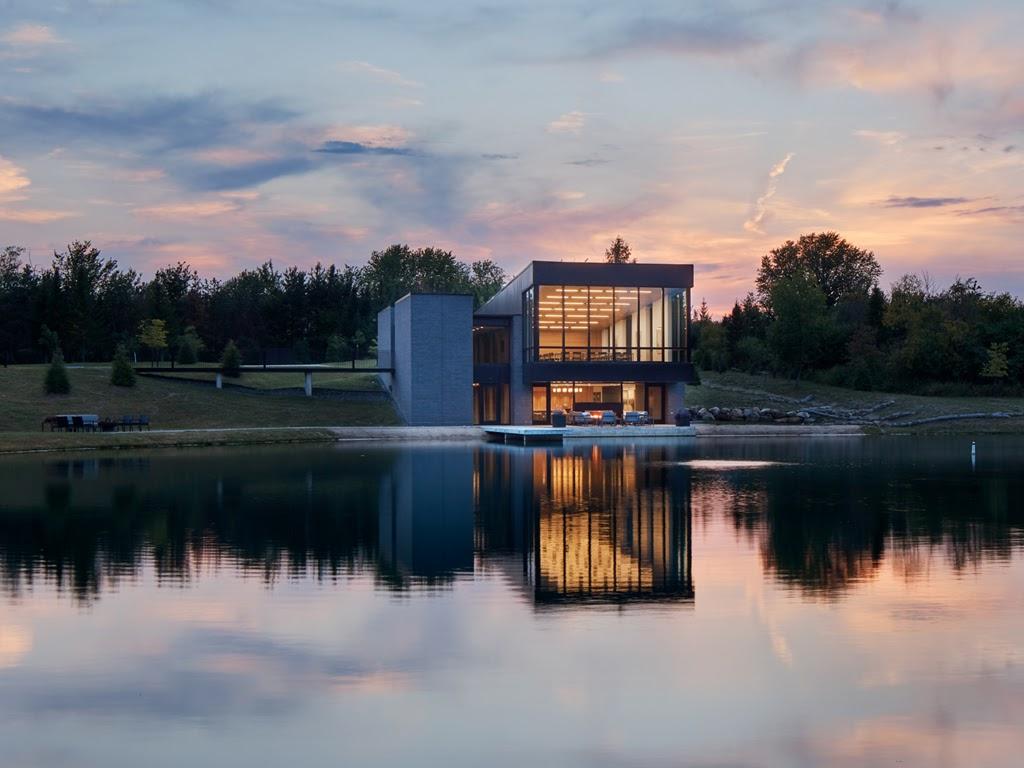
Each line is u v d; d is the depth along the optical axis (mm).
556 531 18906
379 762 8062
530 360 58188
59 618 12266
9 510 21578
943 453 39688
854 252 123750
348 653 10828
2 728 8773
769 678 10000
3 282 100125
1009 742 8445
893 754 8219
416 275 127750
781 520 20281
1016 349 69375
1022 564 15500
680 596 13430
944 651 10852
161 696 9523
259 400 59531
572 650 10930
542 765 8016
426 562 15750
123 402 56625
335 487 26312
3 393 55594
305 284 101000
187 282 104375
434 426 56344
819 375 74500
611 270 58094
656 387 59844
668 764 8039
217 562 15680
